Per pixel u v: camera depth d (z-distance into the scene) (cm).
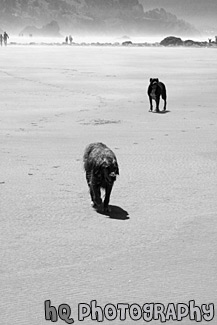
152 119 2203
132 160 1451
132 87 3469
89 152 1027
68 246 855
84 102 2719
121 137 1795
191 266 784
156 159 1467
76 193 1141
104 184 999
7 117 2216
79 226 945
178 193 1152
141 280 736
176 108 2542
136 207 1055
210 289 711
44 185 1199
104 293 696
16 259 802
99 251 836
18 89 3272
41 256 813
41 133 1866
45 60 6750
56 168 1356
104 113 2356
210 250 847
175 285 721
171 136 1822
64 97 2914
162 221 977
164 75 4478
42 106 2559
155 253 831
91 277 744
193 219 990
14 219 977
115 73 4622
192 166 1394
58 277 742
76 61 6575
